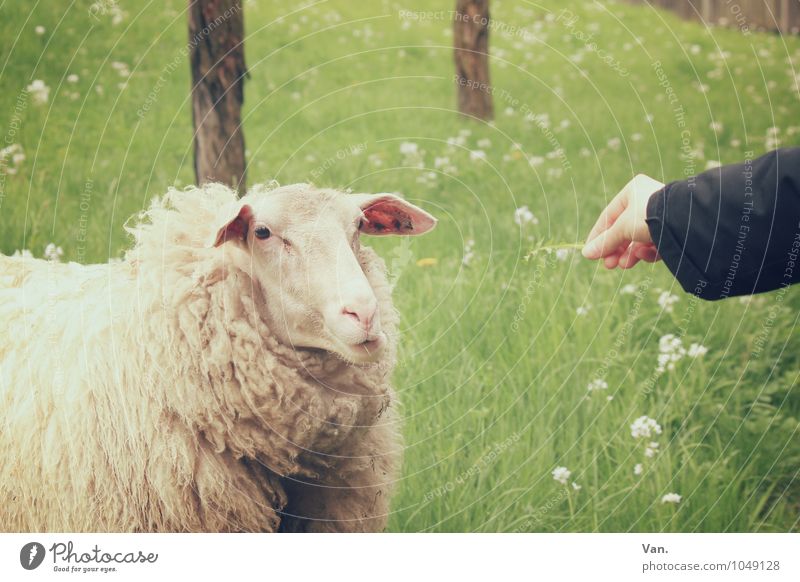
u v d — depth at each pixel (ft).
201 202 8.61
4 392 8.73
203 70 14.12
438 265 15.06
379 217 9.13
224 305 7.93
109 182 17.66
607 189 19.75
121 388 8.11
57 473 8.33
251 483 8.27
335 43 31.48
